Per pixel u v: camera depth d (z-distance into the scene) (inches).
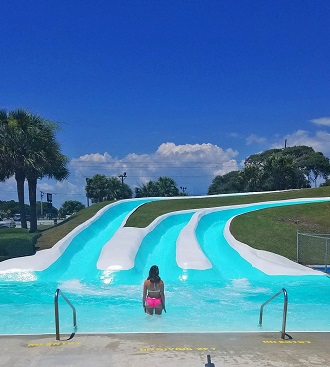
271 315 508.1
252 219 1182.9
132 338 328.8
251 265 776.3
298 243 911.7
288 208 1327.5
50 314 510.0
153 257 842.2
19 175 1150.3
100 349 301.4
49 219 3553.2
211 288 652.1
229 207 1343.5
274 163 2630.4
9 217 4131.4
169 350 299.9
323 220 1183.6
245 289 648.4
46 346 308.3
